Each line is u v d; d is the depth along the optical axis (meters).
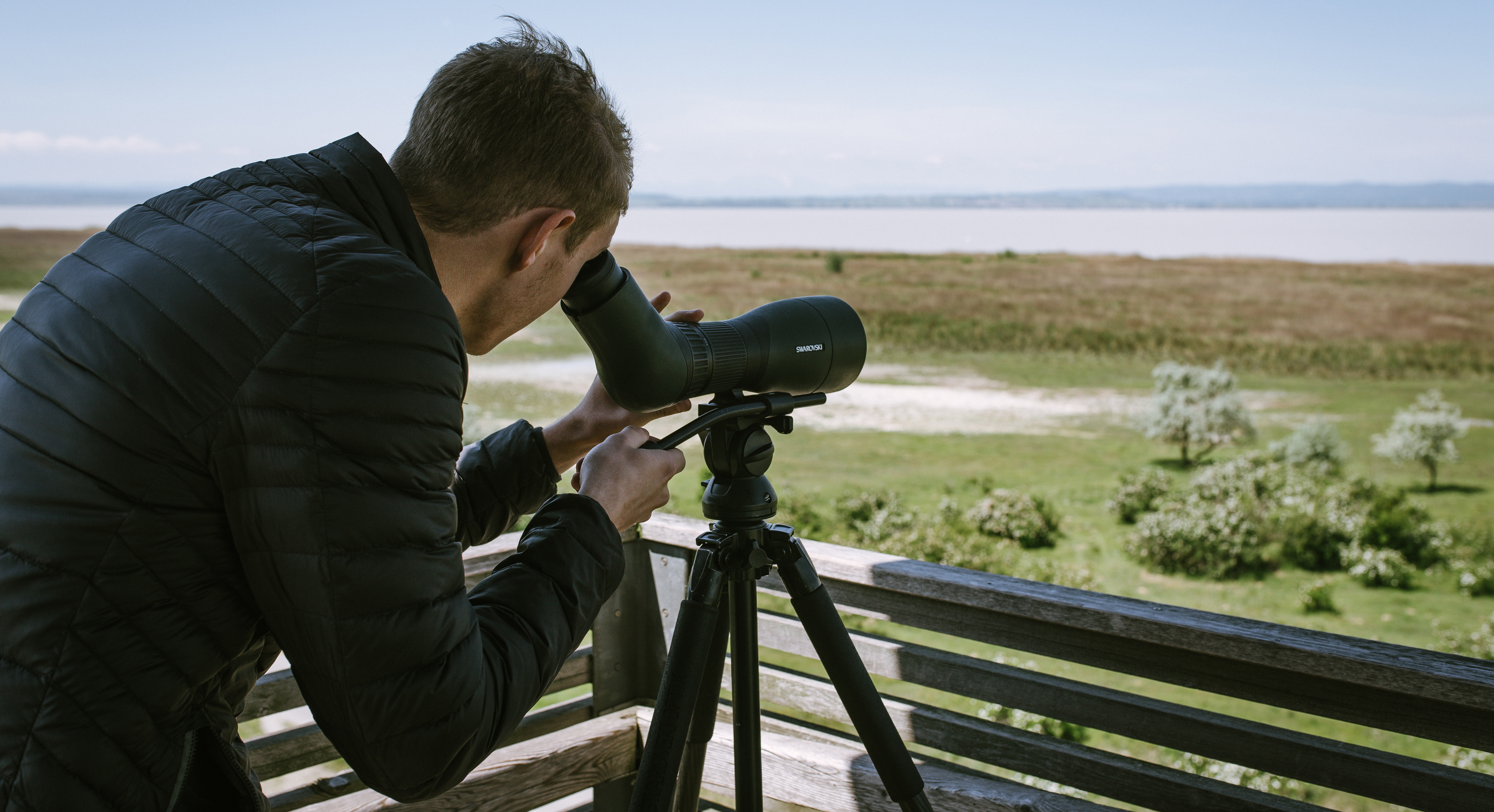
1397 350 43.59
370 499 0.56
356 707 0.56
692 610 0.96
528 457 0.97
